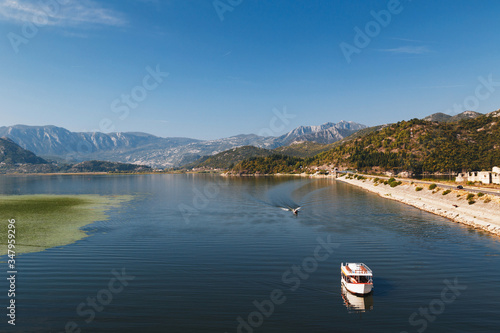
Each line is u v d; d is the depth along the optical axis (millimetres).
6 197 160625
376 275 47844
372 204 129875
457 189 119875
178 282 44906
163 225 86438
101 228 81688
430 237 71125
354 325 33406
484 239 68688
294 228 82500
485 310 36500
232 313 36031
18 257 55906
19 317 34906
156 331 32344
